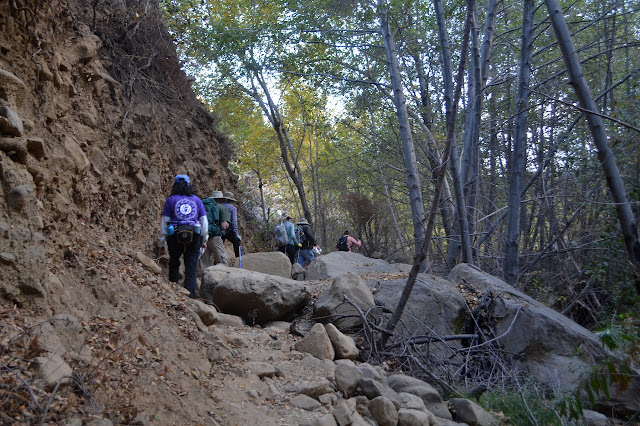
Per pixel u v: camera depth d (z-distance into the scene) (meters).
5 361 3.09
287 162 22.20
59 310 3.95
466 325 7.50
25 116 4.73
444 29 11.83
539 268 12.77
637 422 5.80
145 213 8.42
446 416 5.12
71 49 6.34
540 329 6.86
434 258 14.69
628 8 12.15
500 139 18.30
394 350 6.57
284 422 3.99
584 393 6.11
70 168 5.23
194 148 11.76
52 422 2.90
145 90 9.01
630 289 8.72
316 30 13.63
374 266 11.06
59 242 4.46
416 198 11.94
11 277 3.62
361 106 16.47
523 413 5.41
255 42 14.05
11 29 4.71
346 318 6.81
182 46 12.48
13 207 3.82
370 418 4.56
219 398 4.00
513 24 15.33
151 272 5.66
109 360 3.70
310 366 5.14
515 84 15.62
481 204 17.53
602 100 13.31
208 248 9.26
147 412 3.42
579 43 14.69
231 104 22.55
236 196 14.97
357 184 21.86
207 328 5.20
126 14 8.73
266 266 10.80
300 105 23.47
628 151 9.74
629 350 5.00
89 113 6.72
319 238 29.02
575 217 11.45
